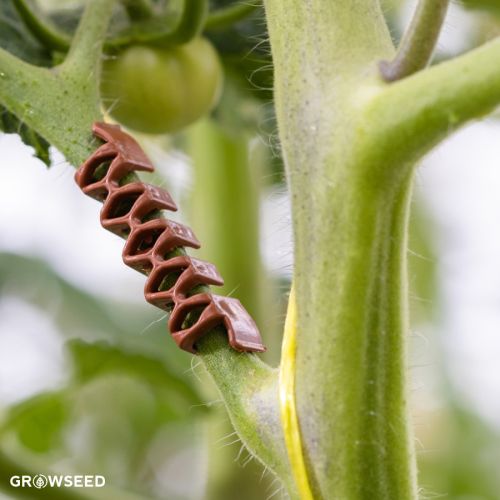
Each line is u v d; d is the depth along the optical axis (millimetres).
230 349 238
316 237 226
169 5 316
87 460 486
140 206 245
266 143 346
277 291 374
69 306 503
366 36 231
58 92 259
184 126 326
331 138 225
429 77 215
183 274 241
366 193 222
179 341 239
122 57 314
